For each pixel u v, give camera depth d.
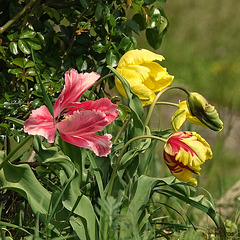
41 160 4.43
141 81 4.61
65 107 4.25
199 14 18.09
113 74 4.81
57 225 4.59
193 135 4.43
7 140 5.60
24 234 5.00
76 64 5.60
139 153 4.66
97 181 4.54
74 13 5.70
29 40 5.15
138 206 4.59
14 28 5.36
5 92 5.42
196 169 4.35
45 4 5.46
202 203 4.93
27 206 5.45
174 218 6.11
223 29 17.56
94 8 5.49
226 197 7.04
